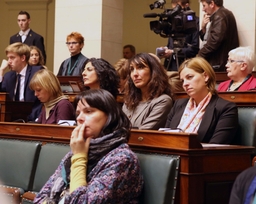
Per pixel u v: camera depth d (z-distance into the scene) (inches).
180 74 164.6
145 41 512.4
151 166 118.2
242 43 296.4
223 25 274.1
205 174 117.4
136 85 171.6
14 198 148.5
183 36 274.7
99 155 117.5
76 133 119.9
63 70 326.3
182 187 115.0
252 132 159.6
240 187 95.0
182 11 272.4
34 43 381.4
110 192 110.4
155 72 171.8
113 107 121.2
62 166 126.6
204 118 157.3
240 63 202.7
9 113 252.1
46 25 532.4
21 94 263.6
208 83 160.7
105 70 195.5
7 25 543.5
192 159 115.3
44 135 154.6
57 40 393.1
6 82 267.0
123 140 118.4
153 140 122.3
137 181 115.0
